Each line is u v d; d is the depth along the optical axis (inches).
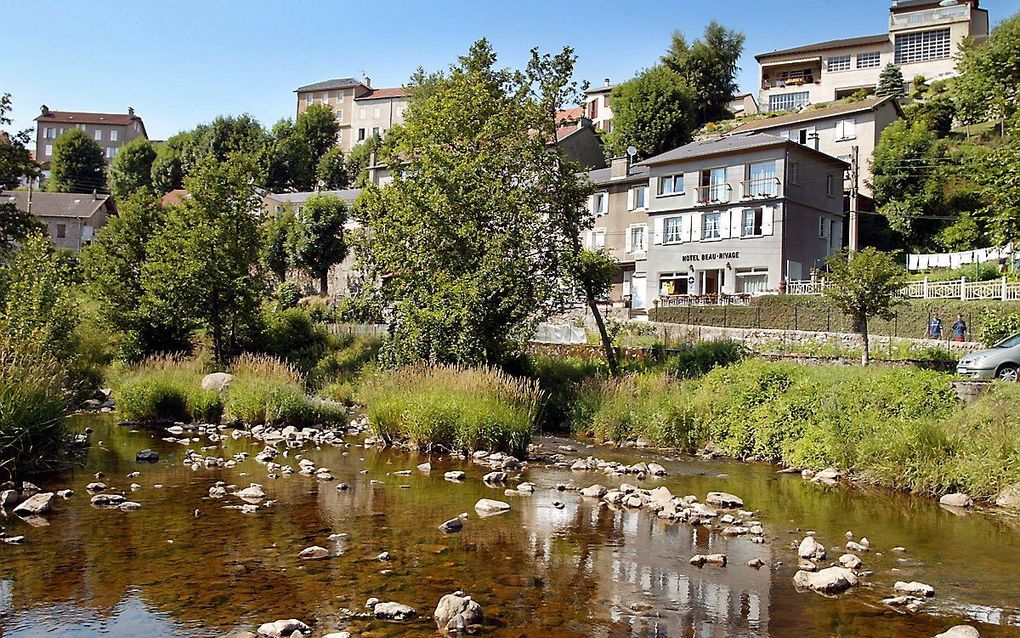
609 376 906.7
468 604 257.4
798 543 372.5
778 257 1801.2
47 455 510.9
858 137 2277.3
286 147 3376.0
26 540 339.3
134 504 406.0
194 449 610.2
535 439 728.3
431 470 547.5
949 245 1854.1
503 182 974.4
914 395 622.5
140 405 761.6
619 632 251.1
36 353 670.5
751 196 1843.0
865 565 338.0
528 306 917.8
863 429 585.0
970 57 2454.5
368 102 4202.8
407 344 936.9
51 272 943.7
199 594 275.3
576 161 1006.4
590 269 967.6
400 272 973.2
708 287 1930.4
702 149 1978.3
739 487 523.2
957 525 420.5
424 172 973.2
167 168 3489.2
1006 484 475.5
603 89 3646.7
